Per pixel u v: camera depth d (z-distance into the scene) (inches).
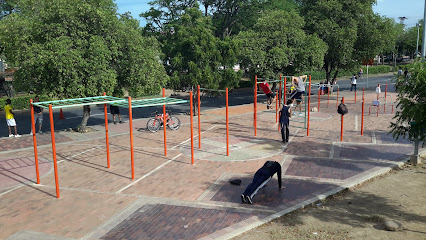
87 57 622.8
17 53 592.7
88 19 644.1
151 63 706.8
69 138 681.6
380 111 928.3
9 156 558.3
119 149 590.2
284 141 606.2
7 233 299.6
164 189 397.7
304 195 368.2
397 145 572.1
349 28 1168.8
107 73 631.2
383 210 335.3
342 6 1215.6
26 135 707.4
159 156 540.1
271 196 367.9
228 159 513.0
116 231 299.1
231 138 655.1
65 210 346.9
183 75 875.4
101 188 406.6
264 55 1002.7
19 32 609.9
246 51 995.3
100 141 655.1
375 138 623.5
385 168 454.0
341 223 307.9
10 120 682.8
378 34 1222.9
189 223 309.9
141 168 480.4
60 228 307.6
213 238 279.6
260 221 307.1
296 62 1070.4
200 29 887.1
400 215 323.3
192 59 879.1
